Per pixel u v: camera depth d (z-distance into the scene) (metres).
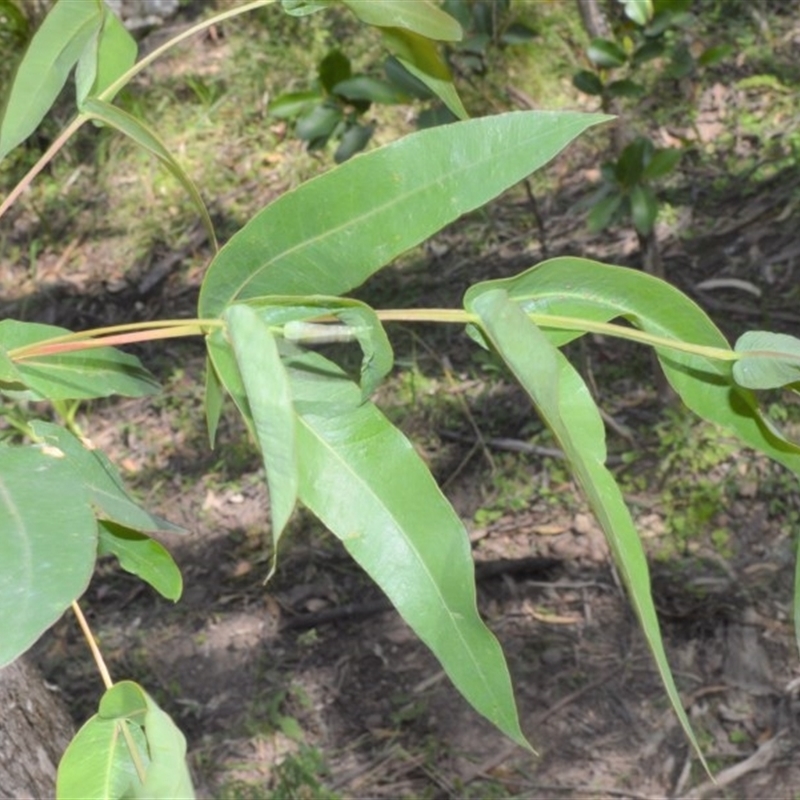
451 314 0.94
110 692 0.94
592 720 3.57
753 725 3.47
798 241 4.61
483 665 0.93
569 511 4.12
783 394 4.11
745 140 5.05
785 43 5.37
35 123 1.11
